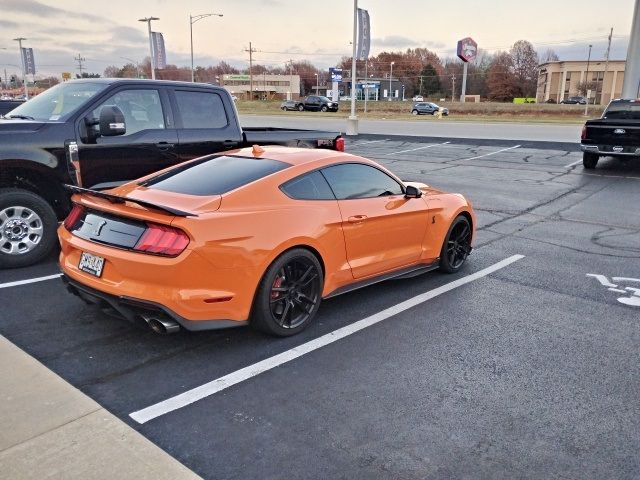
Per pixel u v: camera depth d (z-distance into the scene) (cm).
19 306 492
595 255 712
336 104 5750
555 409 348
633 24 2139
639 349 438
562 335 462
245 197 414
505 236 812
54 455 285
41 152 584
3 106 1030
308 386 370
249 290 402
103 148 626
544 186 1276
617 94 12900
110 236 396
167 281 369
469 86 12962
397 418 334
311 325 470
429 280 601
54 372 376
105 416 322
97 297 396
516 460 297
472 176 1417
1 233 583
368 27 2797
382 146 2208
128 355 405
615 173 1489
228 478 277
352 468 287
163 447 300
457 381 381
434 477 282
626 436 321
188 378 375
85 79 691
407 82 13500
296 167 457
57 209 619
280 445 305
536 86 12694
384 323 479
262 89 12862
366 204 494
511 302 537
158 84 682
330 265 462
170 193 424
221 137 732
